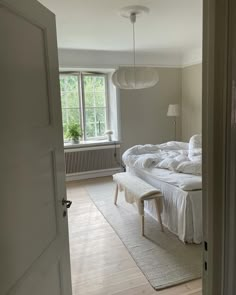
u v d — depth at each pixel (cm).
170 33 392
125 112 559
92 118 579
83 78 557
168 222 309
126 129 565
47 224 130
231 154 83
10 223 96
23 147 105
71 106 558
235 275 89
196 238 275
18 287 102
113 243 286
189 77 569
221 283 91
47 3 267
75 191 468
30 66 112
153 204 341
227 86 80
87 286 218
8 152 95
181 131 613
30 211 112
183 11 300
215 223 90
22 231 105
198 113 551
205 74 87
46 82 129
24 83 107
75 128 543
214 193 89
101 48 491
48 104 131
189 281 221
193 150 356
